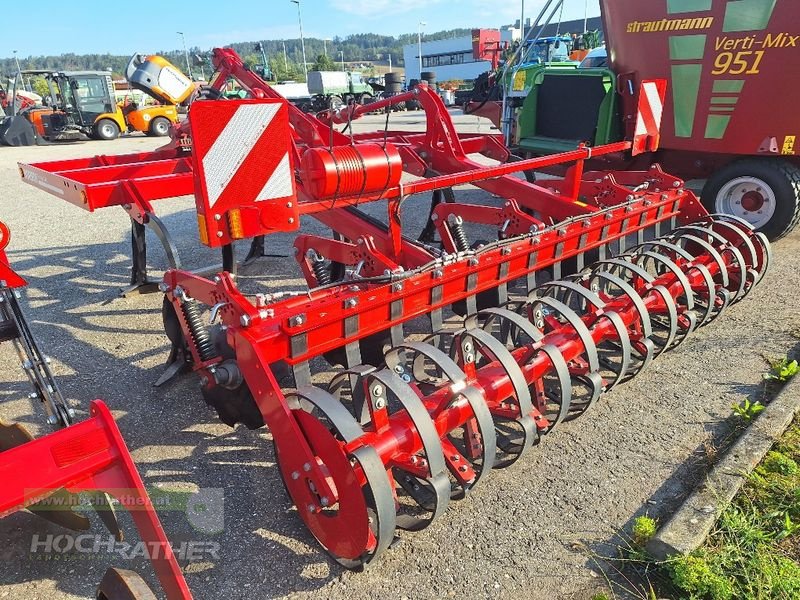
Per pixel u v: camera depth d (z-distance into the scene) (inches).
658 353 138.7
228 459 114.8
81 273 226.8
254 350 88.1
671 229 175.8
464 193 370.6
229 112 92.0
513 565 89.7
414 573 88.5
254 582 87.2
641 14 229.6
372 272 132.6
